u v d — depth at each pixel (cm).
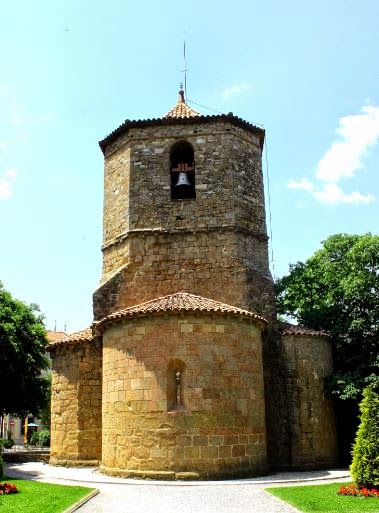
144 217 2402
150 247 2362
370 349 2573
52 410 2383
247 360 1898
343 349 2598
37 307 3375
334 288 2856
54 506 1254
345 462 2266
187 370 1778
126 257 2375
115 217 2509
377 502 1311
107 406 1909
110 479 1709
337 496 1401
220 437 1742
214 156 2466
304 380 2234
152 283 2317
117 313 1956
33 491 1484
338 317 2731
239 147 2523
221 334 1850
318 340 2327
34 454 2573
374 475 1479
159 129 2520
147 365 1805
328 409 2256
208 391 1770
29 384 3102
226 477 1714
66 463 2219
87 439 2220
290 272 3219
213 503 1305
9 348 2886
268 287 2341
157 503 1314
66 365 2353
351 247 2933
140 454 1739
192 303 1925
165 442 1717
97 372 2294
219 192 2414
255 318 1955
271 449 2136
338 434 2280
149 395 1773
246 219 2428
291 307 3072
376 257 2670
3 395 3058
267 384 2214
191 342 1806
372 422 1560
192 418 1734
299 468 2095
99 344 2317
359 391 2180
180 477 1678
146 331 1841
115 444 1825
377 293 2630
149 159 2484
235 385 1827
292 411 2181
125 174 2498
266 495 1411
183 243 2361
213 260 2330
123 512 1206
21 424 6488
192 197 2483
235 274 2302
